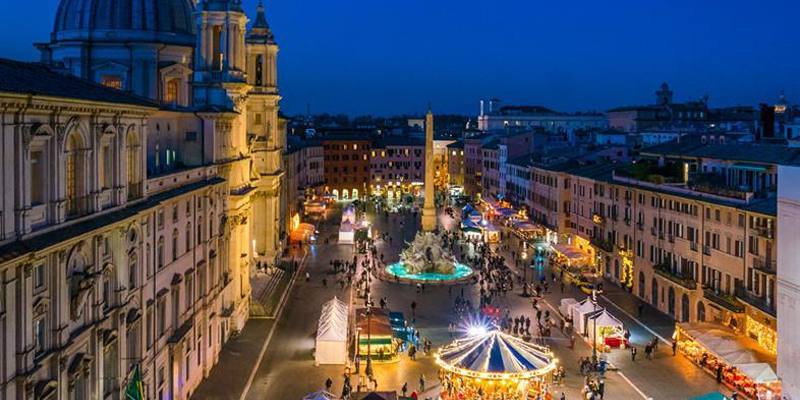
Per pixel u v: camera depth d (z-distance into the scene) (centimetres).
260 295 8869
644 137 16938
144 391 4744
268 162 10994
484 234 14075
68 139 3766
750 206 6838
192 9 9231
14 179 3209
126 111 4359
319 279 10619
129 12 8700
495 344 5778
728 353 6009
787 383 5509
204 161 6900
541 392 5772
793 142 8056
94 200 3984
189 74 8931
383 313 7431
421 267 10894
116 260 4272
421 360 6938
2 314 3083
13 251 3117
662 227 8725
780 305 5581
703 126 18088
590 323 7425
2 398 3098
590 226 11444
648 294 9094
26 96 3156
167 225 5356
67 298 3669
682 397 5881
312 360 6844
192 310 5994
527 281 10394
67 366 3684
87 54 8650
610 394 5947
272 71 11194
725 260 7300
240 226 7856
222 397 5847
